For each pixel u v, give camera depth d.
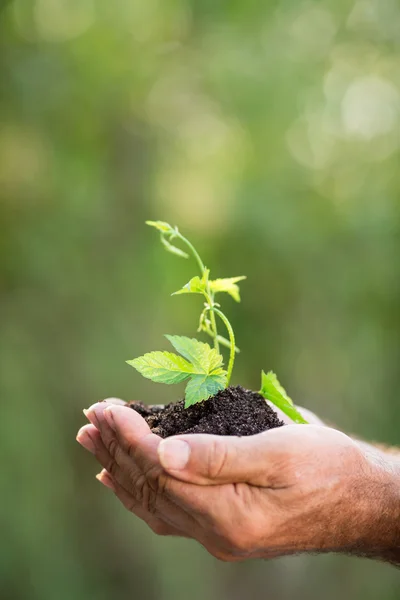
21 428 2.17
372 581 2.46
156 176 2.68
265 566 2.58
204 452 0.70
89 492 2.33
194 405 0.78
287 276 2.72
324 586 2.53
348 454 0.74
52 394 2.28
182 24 2.75
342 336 2.74
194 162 2.80
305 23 2.90
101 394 2.33
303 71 2.84
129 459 0.76
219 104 2.81
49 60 2.42
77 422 2.31
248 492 0.72
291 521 0.73
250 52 2.79
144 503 0.77
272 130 2.83
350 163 2.93
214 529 0.73
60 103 2.43
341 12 2.89
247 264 2.71
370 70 2.95
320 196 2.88
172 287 2.56
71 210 2.39
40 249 2.30
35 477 2.19
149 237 2.57
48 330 2.30
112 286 2.43
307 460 0.72
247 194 2.73
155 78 2.70
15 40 2.38
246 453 0.70
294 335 2.74
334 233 2.81
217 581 2.50
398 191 2.82
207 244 2.69
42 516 2.18
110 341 2.37
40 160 2.38
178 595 2.38
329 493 0.73
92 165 2.51
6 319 2.25
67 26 2.52
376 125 2.93
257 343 2.72
